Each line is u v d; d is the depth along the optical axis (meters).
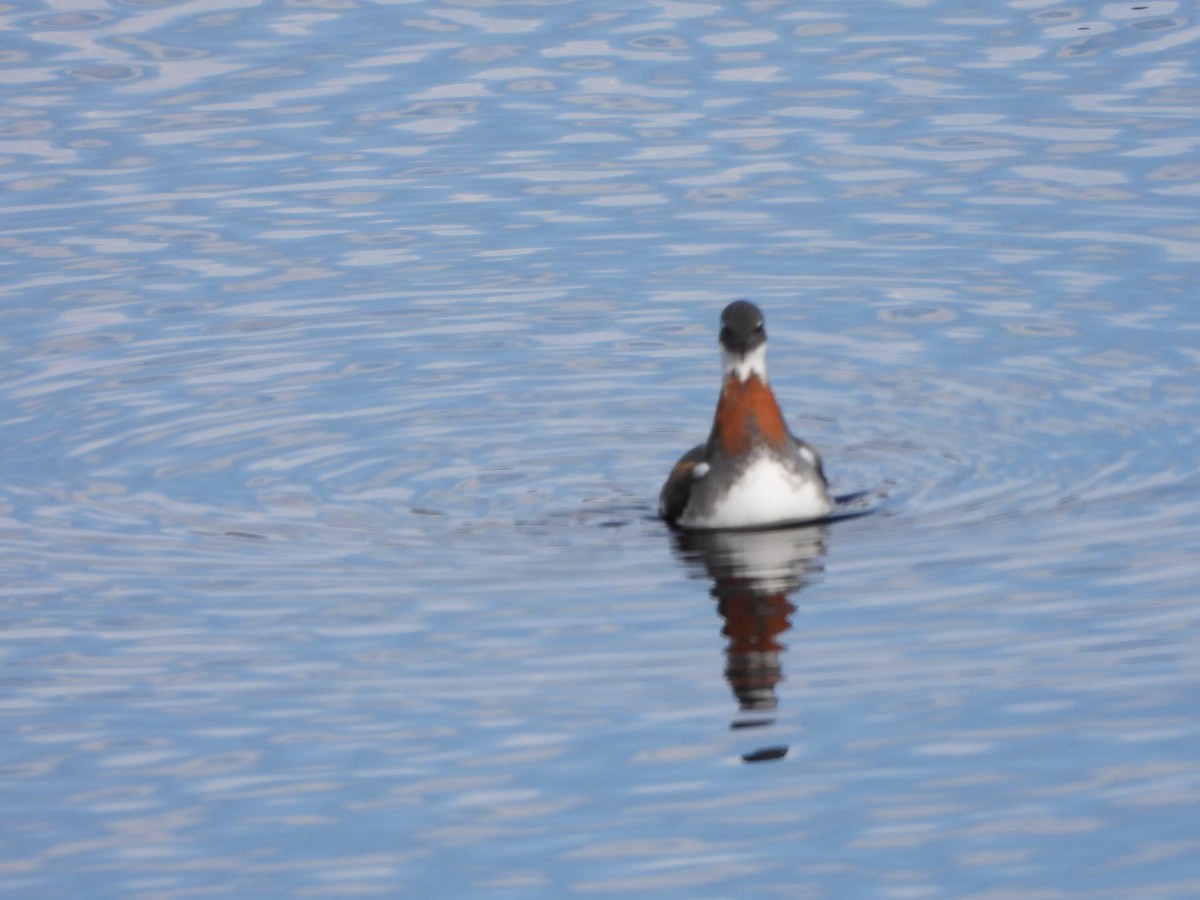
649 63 30.88
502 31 32.38
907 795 13.45
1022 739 14.12
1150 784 13.43
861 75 30.11
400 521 18.62
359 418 21.09
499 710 14.86
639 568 17.34
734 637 15.91
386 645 16.03
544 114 29.22
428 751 14.31
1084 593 16.44
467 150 28.23
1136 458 19.34
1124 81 29.41
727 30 32.12
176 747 14.52
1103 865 12.52
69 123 29.34
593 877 12.61
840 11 32.81
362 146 28.41
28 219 26.39
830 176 26.98
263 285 24.42
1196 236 24.72
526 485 19.47
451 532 18.33
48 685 15.54
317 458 20.12
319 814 13.52
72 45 32.09
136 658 15.95
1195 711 14.38
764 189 26.73
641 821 13.25
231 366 22.34
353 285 24.36
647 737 14.39
